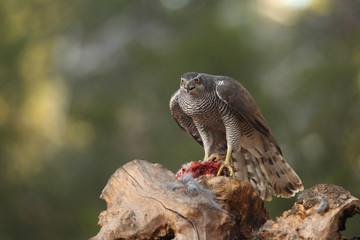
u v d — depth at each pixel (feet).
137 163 18.74
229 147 24.97
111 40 70.28
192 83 24.56
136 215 17.57
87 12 68.74
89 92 60.59
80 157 54.54
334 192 16.93
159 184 18.02
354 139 45.32
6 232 51.96
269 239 17.31
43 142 57.82
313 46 55.47
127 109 56.18
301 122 47.39
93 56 69.41
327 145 45.62
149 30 69.26
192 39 52.75
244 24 57.88
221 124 25.90
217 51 49.88
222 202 18.11
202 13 62.64
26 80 59.98
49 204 52.90
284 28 58.03
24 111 59.21
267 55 53.57
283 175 25.20
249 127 25.39
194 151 47.26
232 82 25.03
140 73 57.26
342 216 16.72
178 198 17.38
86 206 52.37
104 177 53.16
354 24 55.21
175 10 68.74
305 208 16.97
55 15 68.08
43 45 65.77
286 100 48.91
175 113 27.14
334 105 46.65
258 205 19.25
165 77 53.06
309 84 48.24
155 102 54.44
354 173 43.98
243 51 50.44
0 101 58.13
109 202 18.74
